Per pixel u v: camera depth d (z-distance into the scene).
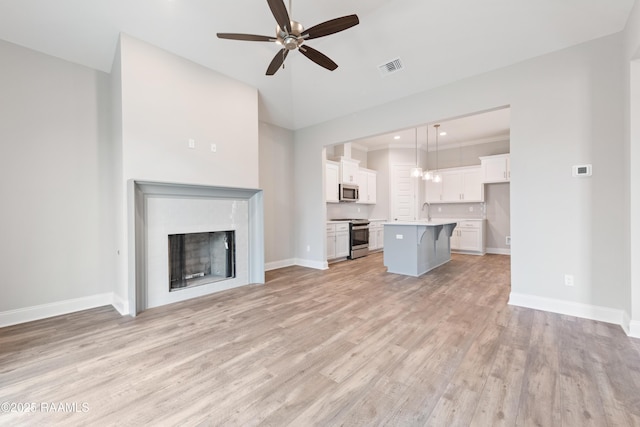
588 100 2.78
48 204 2.99
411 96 4.04
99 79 3.35
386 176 7.88
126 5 2.77
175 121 3.37
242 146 4.10
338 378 1.82
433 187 7.84
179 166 3.40
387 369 1.92
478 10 2.84
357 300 3.39
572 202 2.87
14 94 2.80
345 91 4.31
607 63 2.69
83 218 3.21
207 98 3.69
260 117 5.03
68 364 2.00
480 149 7.34
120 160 3.04
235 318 2.85
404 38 3.31
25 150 2.86
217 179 3.79
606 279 2.71
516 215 3.18
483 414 1.49
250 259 4.20
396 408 1.54
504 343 2.28
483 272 4.88
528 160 3.10
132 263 2.93
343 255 6.25
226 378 1.83
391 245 4.94
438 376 1.84
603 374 1.83
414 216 7.79
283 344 2.29
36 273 2.91
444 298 3.46
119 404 1.58
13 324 2.74
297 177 5.72
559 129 2.93
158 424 1.43
